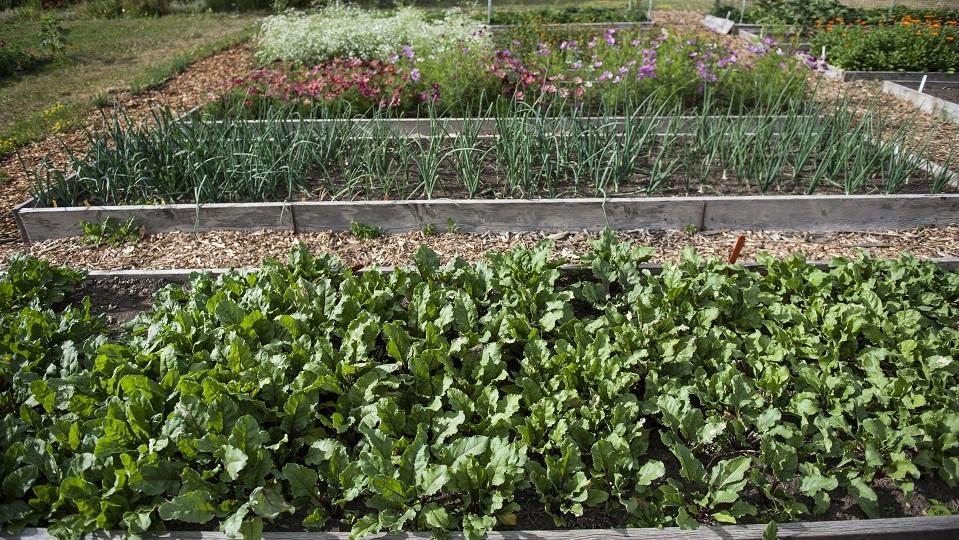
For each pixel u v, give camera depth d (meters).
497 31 12.37
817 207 4.97
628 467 2.77
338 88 6.86
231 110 6.72
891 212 5.01
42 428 2.95
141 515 2.47
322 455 2.77
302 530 2.64
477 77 7.40
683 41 8.58
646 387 3.20
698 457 2.99
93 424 2.83
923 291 3.96
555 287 4.11
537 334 3.53
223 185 5.12
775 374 3.21
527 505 2.77
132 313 4.10
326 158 5.53
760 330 3.84
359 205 4.92
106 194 5.13
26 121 7.80
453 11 12.92
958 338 3.50
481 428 2.93
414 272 3.93
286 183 5.54
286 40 9.56
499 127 5.46
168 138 5.39
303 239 4.89
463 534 2.51
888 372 3.48
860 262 4.10
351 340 3.27
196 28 14.28
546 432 2.96
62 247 4.84
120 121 7.72
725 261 4.46
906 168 5.29
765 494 2.74
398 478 2.62
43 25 10.77
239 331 3.37
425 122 6.78
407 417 2.98
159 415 2.82
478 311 3.85
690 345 3.39
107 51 11.85
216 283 3.85
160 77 9.41
